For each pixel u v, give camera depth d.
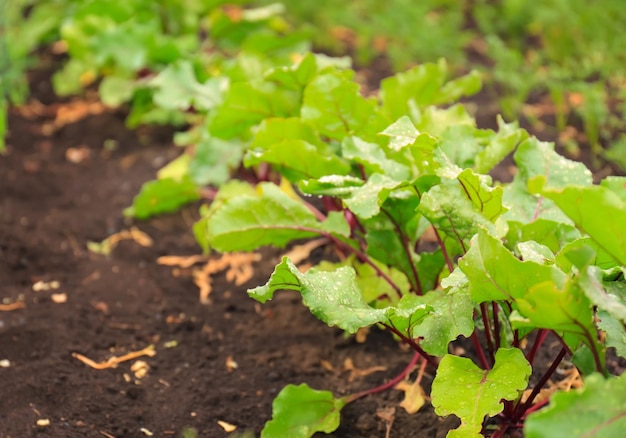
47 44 2.67
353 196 1.38
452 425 1.42
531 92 2.19
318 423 1.43
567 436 1.16
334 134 1.55
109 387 1.50
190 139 1.98
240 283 1.73
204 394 1.51
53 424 1.43
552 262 1.29
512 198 1.45
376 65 2.43
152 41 2.03
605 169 1.88
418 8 2.44
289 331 1.62
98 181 2.04
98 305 1.67
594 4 2.26
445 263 1.44
